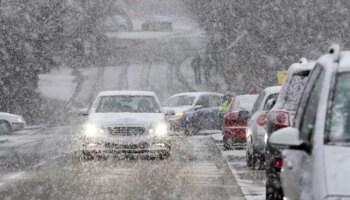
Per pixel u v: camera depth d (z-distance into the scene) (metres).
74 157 39.47
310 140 12.60
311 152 12.28
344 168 11.44
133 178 30.17
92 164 35.84
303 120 14.05
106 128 37.53
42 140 52.78
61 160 37.81
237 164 35.84
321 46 85.44
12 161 37.38
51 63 99.00
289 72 22.78
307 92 14.71
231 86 92.88
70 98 105.88
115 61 138.50
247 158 34.38
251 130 32.31
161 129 37.94
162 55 145.62
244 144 45.19
